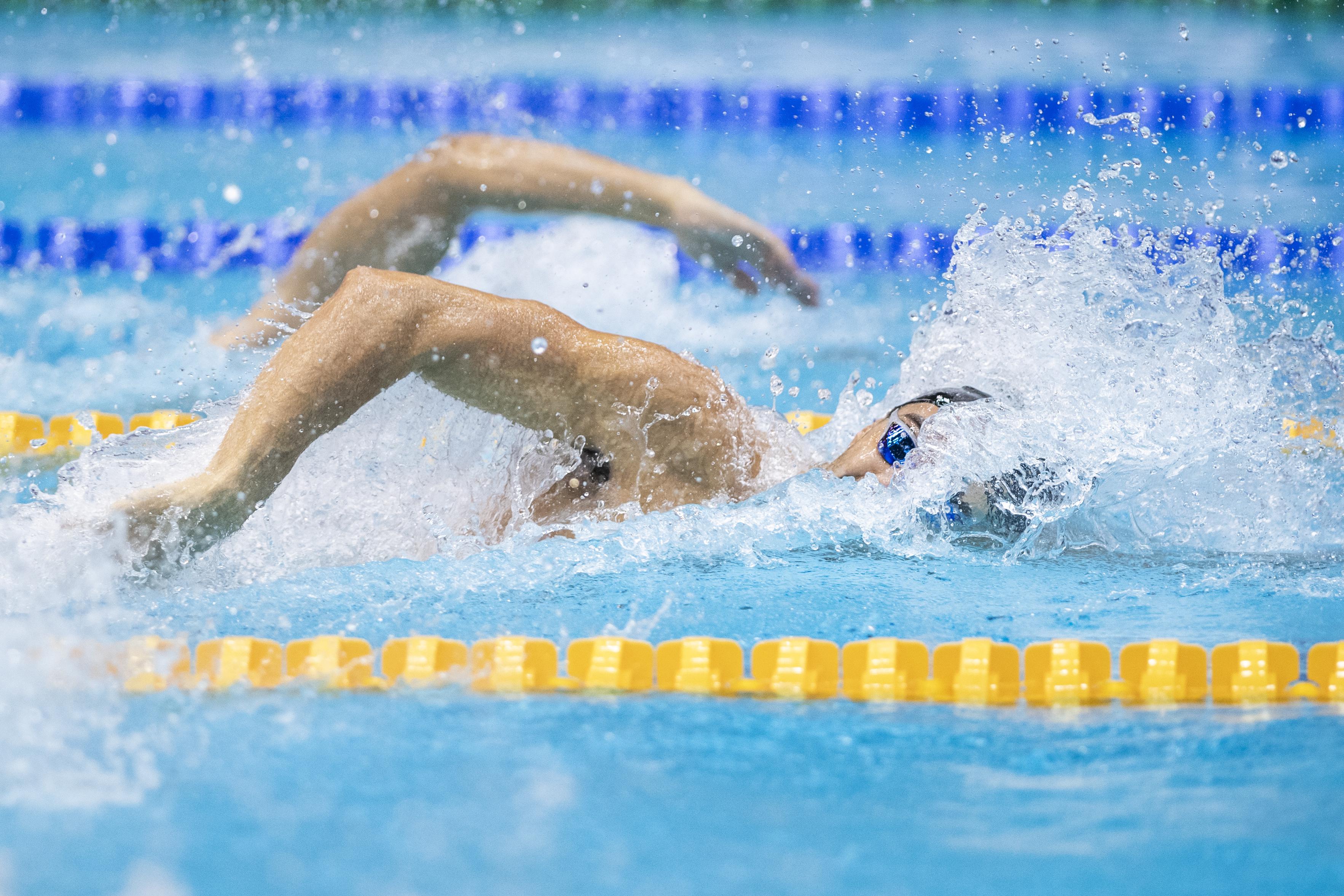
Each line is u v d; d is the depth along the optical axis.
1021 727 6.32
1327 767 5.69
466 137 12.67
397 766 5.42
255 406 7.82
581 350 8.40
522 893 4.19
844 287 20.73
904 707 6.68
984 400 9.33
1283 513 9.84
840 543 9.00
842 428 11.98
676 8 41.50
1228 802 5.23
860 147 27.95
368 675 6.80
